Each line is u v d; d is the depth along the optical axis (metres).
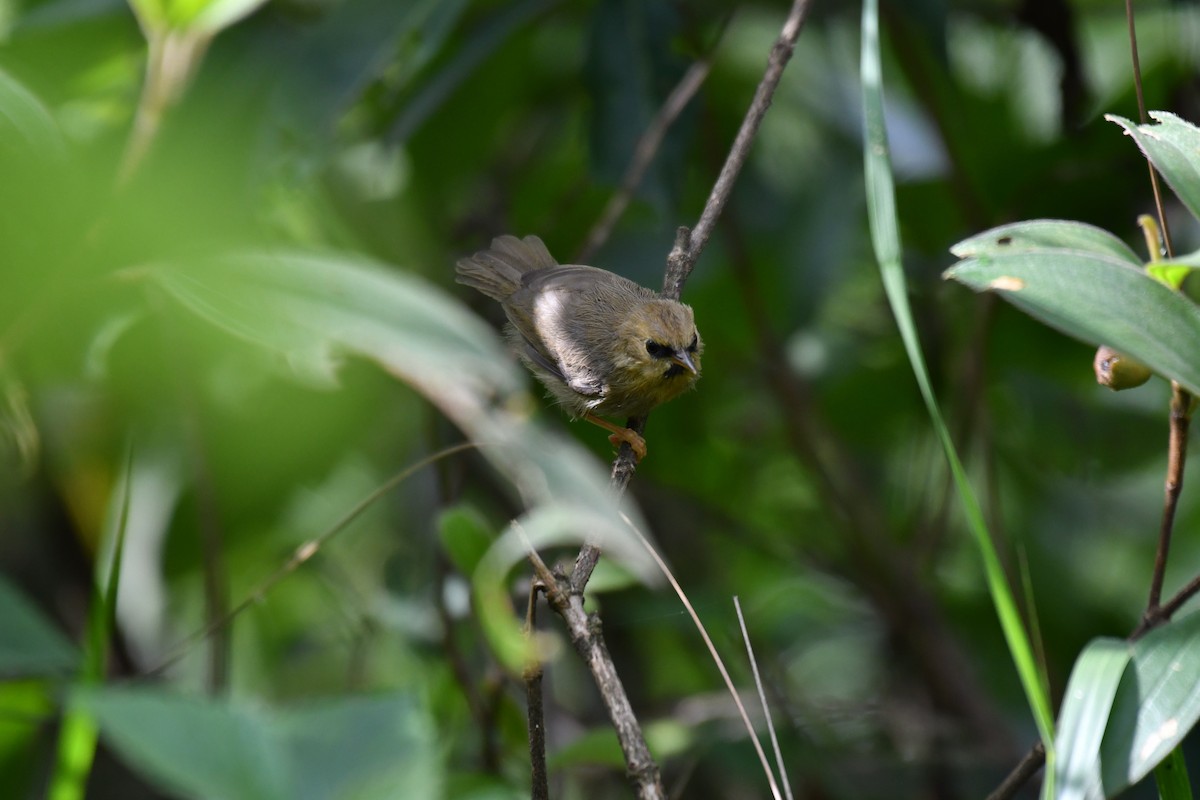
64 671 6.21
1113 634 12.49
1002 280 5.23
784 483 15.01
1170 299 5.11
